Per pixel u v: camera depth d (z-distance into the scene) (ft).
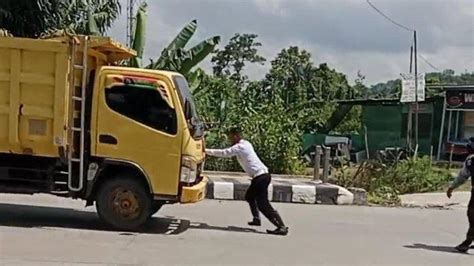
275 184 52.26
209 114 68.64
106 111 33.94
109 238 32.27
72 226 35.32
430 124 105.40
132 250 29.60
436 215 48.47
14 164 34.94
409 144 85.30
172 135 33.73
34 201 45.39
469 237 33.88
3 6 61.98
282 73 150.30
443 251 33.83
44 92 33.86
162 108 33.88
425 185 65.16
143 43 65.31
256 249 31.42
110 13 68.59
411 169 65.57
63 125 33.78
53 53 33.68
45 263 26.09
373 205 52.95
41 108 33.86
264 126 68.90
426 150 105.50
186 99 34.53
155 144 33.81
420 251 33.45
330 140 95.71
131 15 68.08
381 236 37.52
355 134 107.04
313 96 150.20
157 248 30.40
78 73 34.09
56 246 29.58
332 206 50.75
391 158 75.56
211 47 64.69
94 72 34.40
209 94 70.90
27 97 33.91
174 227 36.81
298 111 83.92
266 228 38.01
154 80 33.99
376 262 29.91
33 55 33.73
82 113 33.96
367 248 33.35
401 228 41.11
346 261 29.71
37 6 63.00
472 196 33.99
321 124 104.06
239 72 149.79
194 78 67.82
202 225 38.09
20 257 26.91
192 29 66.90
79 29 66.69
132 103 33.99
